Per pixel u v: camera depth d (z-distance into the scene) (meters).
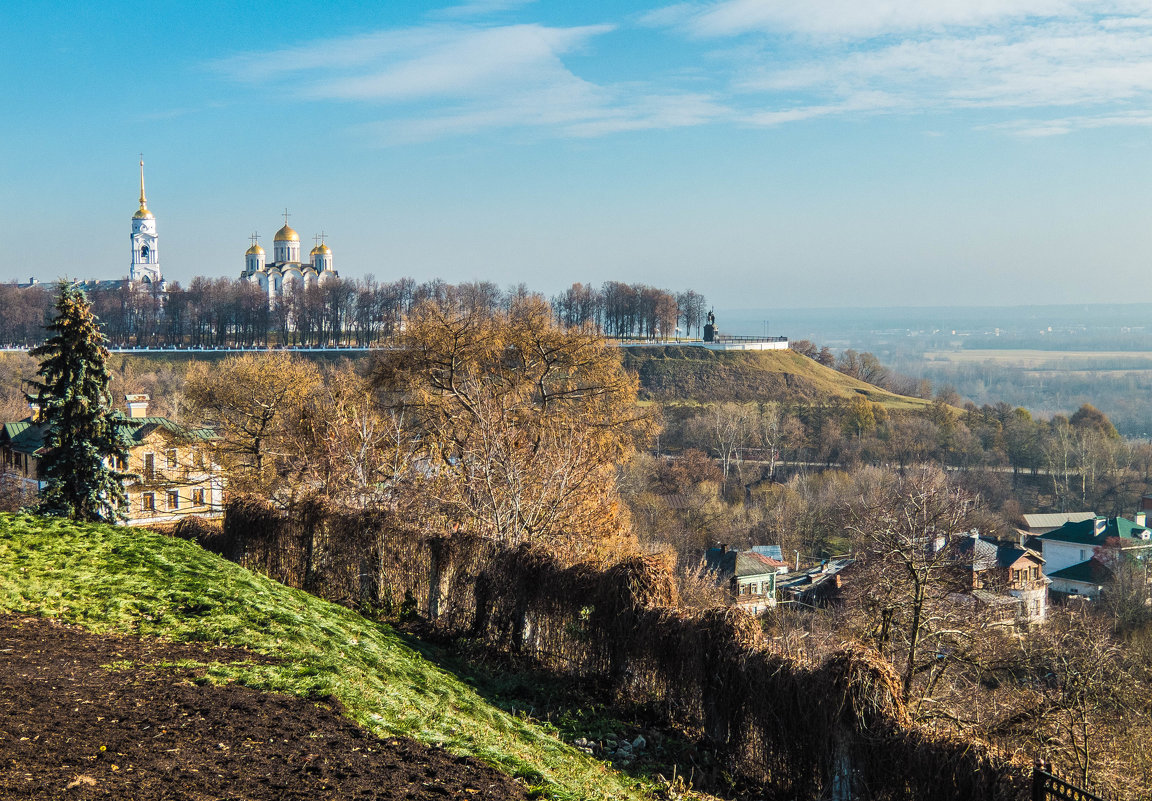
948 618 20.66
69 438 31.62
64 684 9.95
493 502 23.44
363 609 19.48
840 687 11.67
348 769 8.76
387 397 36.16
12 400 78.81
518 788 9.41
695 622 13.99
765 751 12.64
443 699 13.02
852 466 86.81
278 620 14.36
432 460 30.41
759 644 13.20
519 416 31.41
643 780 11.90
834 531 67.19
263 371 42.16
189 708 9.66
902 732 11.19
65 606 13.74
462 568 18.61
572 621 16.16
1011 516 76.31
